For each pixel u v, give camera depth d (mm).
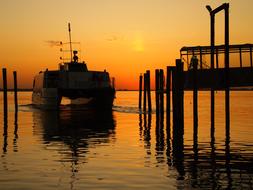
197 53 34094
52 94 47281
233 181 14172
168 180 14266
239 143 23188
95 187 13359
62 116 43812
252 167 16438
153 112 51000
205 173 15367
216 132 28531
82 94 45969
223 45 32812
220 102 82688
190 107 65750
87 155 19281
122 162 17500
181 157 18734
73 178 14578
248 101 85500
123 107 63219
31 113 49094
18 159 18219
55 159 18219
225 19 27219
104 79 48156
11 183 13883
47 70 49281
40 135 27297
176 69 27609
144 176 14852
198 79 31656
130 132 29141
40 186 13516
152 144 22969
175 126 27906
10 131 29812
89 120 39250
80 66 48188
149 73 45562
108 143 23375
